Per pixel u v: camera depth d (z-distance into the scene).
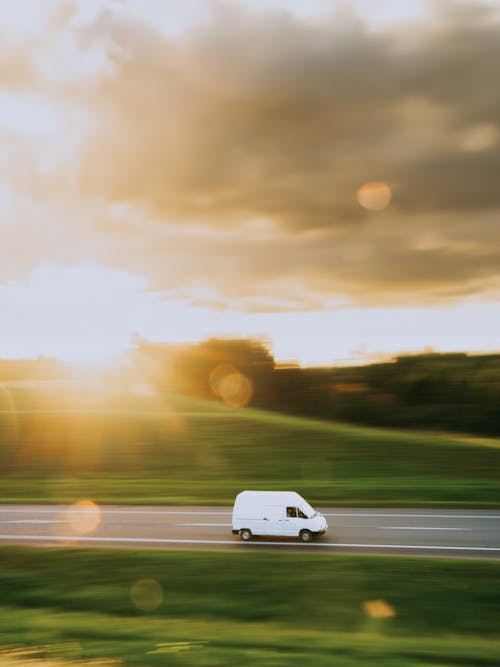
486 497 32.56
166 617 17.22
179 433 48.28
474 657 13.58
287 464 40.62
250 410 61.41
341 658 12.75
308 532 24.23
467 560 20.59
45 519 29.14
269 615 17.28
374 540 24.58
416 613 17.25
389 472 38.53
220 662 12.02
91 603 18.39
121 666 11.72
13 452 44.78
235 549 23.42
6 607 18.30
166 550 22.08
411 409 90.62
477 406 86.56
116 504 32.44
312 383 103.12
